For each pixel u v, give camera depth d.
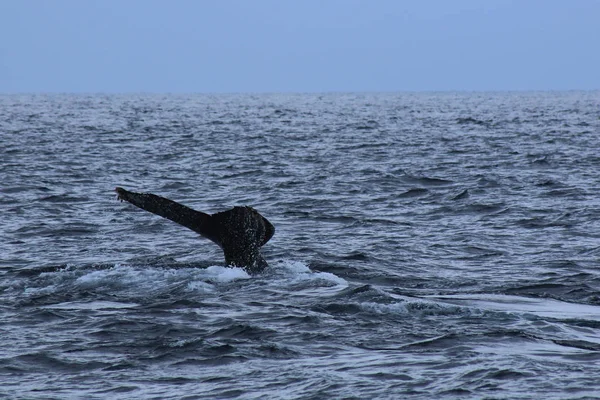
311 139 191.50
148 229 73.75
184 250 63.91
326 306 44.16
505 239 69.25
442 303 45.03
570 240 68.50
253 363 35.38
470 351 36.44
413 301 44.97
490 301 46.59
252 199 95.44
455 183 107.19
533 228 74.44
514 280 54.00
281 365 35.00
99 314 43.41
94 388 32.66
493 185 104.25
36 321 42.34
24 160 135.12
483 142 178.00
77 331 40.56
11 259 60.78
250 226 51.81
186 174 120.12
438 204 90.19
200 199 96.31
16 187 100.44
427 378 32.69
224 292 47.44
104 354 36.97
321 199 94.25
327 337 39.00
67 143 174.38
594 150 153.00
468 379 32.38
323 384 32.25
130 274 51.25
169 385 32.81
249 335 39.50
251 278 50.12
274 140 188.12
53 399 31.33
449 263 59.78
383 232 72.75
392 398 30.62
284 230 73.94
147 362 35.81
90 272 52.44
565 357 35.44
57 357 36.50
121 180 111.88
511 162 133.38
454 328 40.22
